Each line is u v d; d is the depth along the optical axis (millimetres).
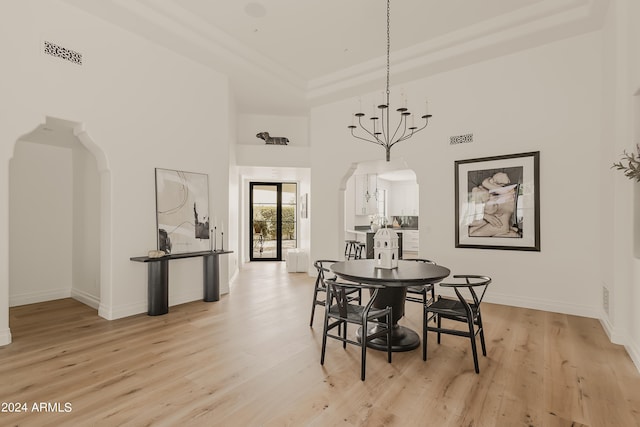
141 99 4578
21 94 3500
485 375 2820
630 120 3318
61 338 3637
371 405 2381
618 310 3480
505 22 4488
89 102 4043
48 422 2168
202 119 5379
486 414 2273
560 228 4562
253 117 8039
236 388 2604
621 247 3457
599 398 2461
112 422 2172
